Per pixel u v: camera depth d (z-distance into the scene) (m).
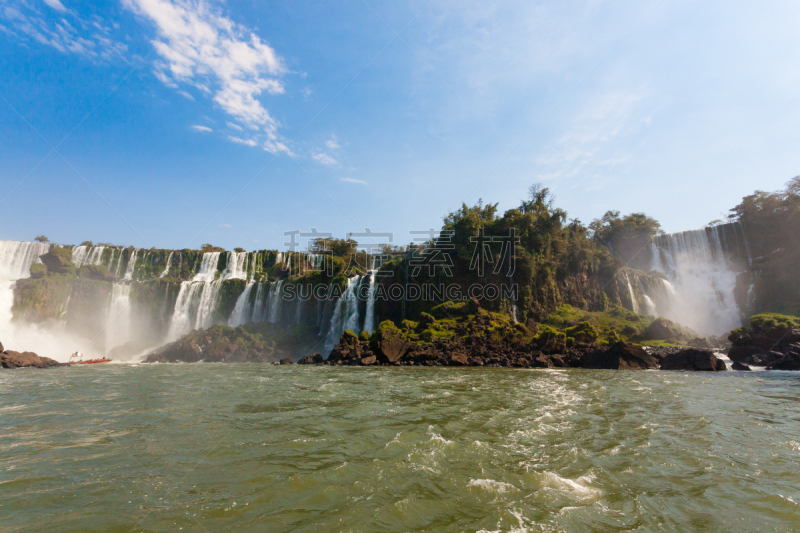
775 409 17.56
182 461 10.35
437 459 10.22
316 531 6.52
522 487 8.42
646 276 77.19
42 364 53.12
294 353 71.06
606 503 7.70
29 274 83.81
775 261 68.06
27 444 12.12
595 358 46.59
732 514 7.28
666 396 21.56
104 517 7.17
